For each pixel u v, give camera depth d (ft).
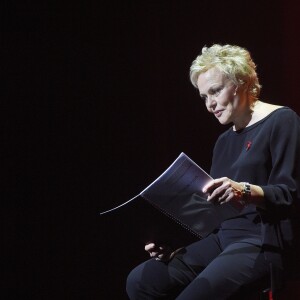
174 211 18.89
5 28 33.32
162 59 35.19
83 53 34.42
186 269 20.92
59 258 34.94
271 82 35.24
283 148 19.01
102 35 34.55
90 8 34.24
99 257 35.24
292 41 35.14
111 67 34.83
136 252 35.53
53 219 34.86
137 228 19.80
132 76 35.09
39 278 34.78
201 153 35.91
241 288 18.63
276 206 18.13
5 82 33.63
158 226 19.69
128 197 35.42
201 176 18.15
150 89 35.24
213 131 35.96
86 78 34.63
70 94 34.53
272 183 19.02
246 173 19.72
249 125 20.62
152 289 20.71
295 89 35.24
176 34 35.14
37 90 34.12
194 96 35.65
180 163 17.93
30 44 33.73
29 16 33.53
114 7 34.53
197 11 35.12
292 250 18.83
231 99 20.20
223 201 18.04
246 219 19.97
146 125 35.42
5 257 34.45
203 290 18.56
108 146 35.17
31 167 34.47
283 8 35.06
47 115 34.35
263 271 18.81
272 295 19.85
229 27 35.14
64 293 35.04
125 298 35.35
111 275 35.35
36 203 34.68
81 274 35.14
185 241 20.39
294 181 18.60
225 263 18.86
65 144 34.73
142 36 34.96
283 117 19.56
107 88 34.88
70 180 34.91
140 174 35.45
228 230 20.34
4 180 34.19
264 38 35.22
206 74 20.35
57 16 33.88
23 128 34.17
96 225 35.14
